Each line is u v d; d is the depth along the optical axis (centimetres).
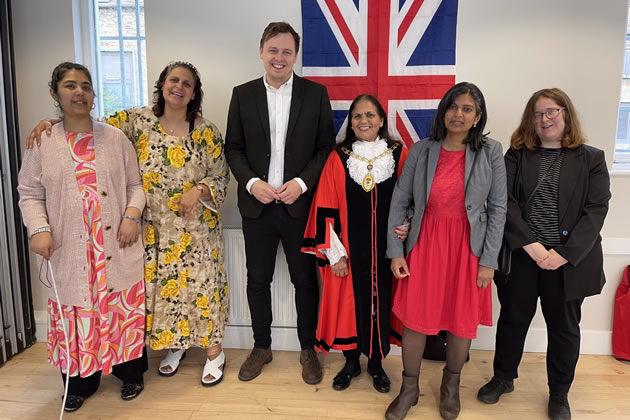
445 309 175
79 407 190
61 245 169
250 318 239
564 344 177
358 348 196
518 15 214
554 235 169
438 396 198
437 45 218
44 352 237
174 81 177
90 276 172
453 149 170
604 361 228
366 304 190
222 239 210
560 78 217
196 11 223
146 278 191
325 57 222
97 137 170
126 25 240
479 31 217
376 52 221
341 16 219
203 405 192
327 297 199
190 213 183
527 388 205
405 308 176
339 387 203
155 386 207
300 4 221
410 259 176
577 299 173
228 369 222
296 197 189
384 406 192
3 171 220
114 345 182
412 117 224
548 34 214
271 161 197
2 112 217
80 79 161
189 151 187
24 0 225
